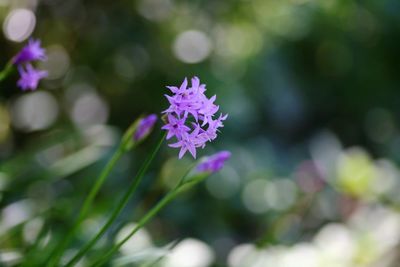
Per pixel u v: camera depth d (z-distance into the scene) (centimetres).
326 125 216
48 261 82
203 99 69
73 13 140
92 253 90
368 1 183
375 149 221
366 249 120
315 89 211
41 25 137
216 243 146
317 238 125
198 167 78
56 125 140
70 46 143
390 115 219
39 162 110
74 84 144
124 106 147
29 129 134
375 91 215
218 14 155
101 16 142
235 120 158
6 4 131
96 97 146
